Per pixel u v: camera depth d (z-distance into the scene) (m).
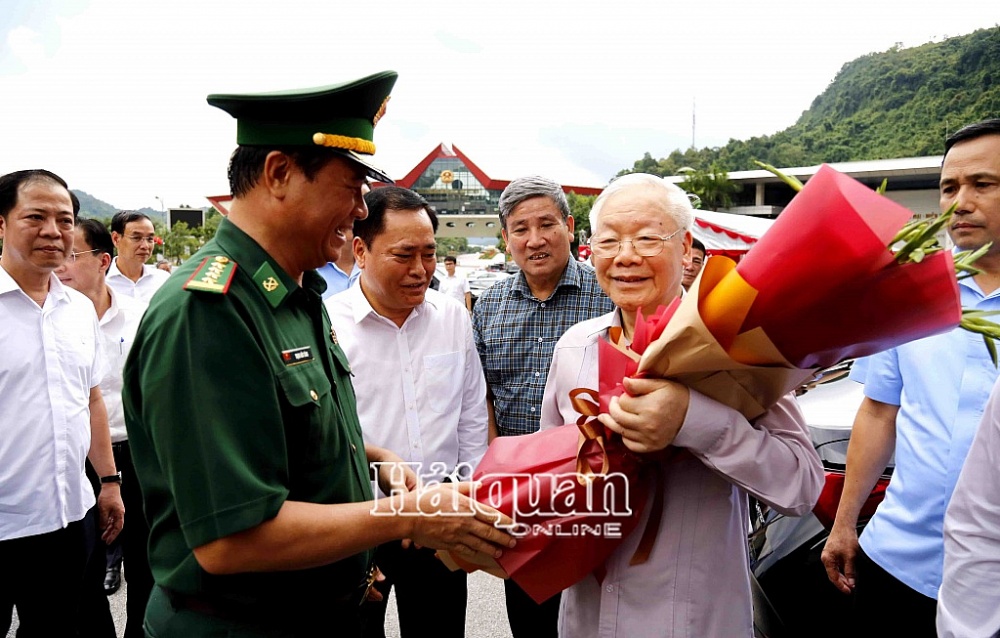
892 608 1.84
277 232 1.28
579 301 2.37
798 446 1.38
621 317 1.61
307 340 1.34
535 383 2.36
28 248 2.22
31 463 2.17
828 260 0.98
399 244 2.04
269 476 1.13
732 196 45.19
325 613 1.33
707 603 1.38
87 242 3.02
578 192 68.12
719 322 1.09
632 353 1.31
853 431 2.08
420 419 2.18
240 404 1.11
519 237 2.34
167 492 1.20
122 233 4.14
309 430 1.24
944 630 1.24
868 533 1.91
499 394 2.46
